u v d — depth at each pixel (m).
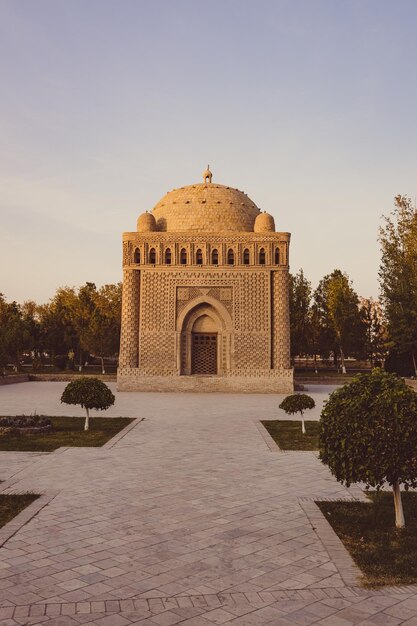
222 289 37.84
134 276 38.03
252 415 23.88
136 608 6.21
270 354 37.03
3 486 11.62
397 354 45.66
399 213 38.56
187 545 8.24
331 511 10.05
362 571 7.32
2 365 45.88
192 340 38.31
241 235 38.12
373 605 6.36
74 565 7.45
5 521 9.33
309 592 6.68
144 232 38.38
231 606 6.30
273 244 37.97
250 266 37.72
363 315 58.16
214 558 7.74
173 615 6.06
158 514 9.77
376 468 8.51
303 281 57.44
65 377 47.34
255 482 12.12
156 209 42.28
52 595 6.52
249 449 15.95
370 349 59.56
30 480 12.14
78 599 6.43
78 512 9.85
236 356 37.09
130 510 9.99
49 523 9.23
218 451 15.63
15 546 8.16
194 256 38.06
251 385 36.50
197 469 13.34
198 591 6.67
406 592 6.70
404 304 40.41
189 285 37.84
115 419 21.95
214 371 38.19
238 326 37.34
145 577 7.07
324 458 9.20
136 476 12.57
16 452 15.25
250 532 8.86
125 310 37.75
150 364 37.34
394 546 8.26
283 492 11.32
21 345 46.00
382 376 9.30
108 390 19.61
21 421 18.81
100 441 16.94
